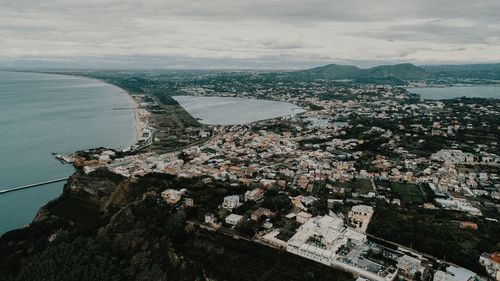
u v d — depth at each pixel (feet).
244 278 652.48
